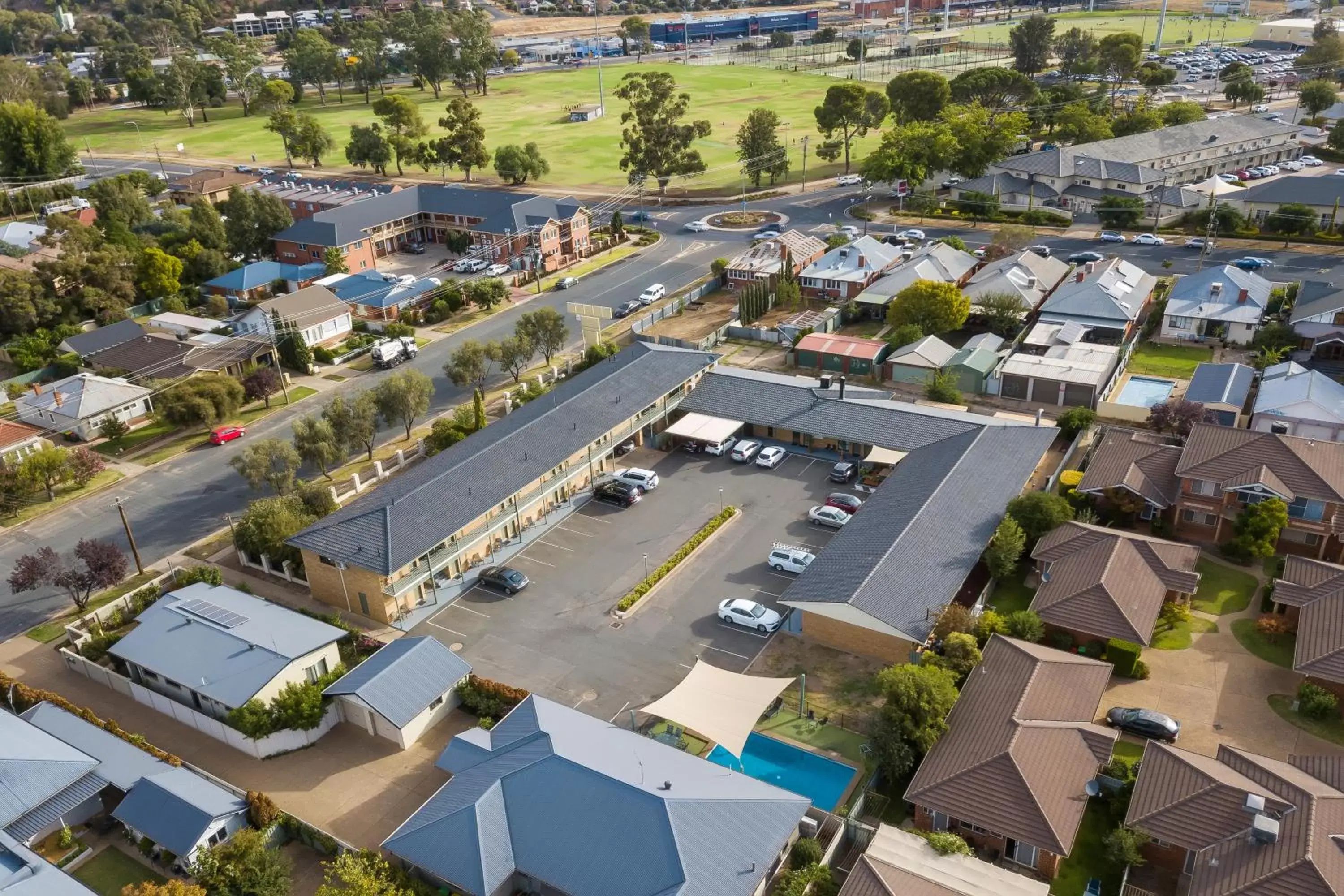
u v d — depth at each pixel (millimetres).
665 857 44188
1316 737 54562
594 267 146375
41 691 62375
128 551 79688
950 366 100500
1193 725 55969
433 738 59219
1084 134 181500
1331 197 136750
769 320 121000
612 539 78000
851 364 105312
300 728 57906
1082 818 49250
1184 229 145750
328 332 119375
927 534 68812
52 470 86500
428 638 63188
